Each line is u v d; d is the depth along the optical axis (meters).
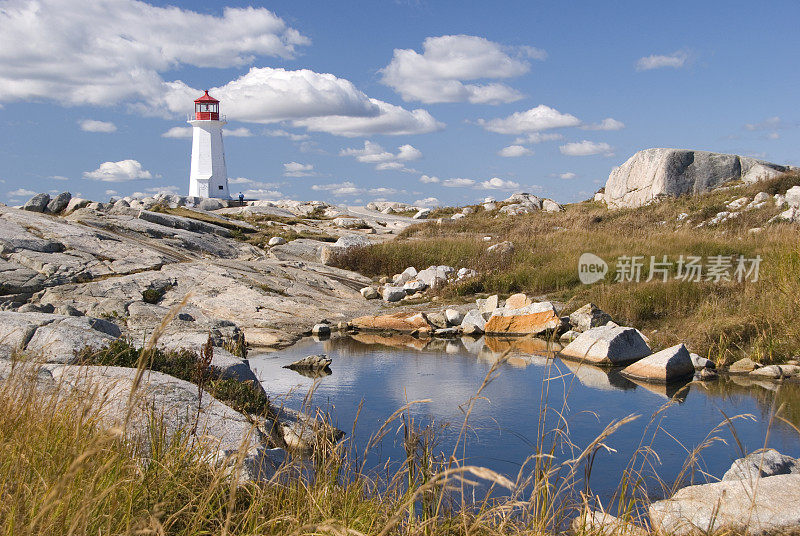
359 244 29.92
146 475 3.40
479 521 3.66
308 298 20.58
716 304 14.59
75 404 4.07
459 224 40.22
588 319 15.34
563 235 27.16
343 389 10.41
